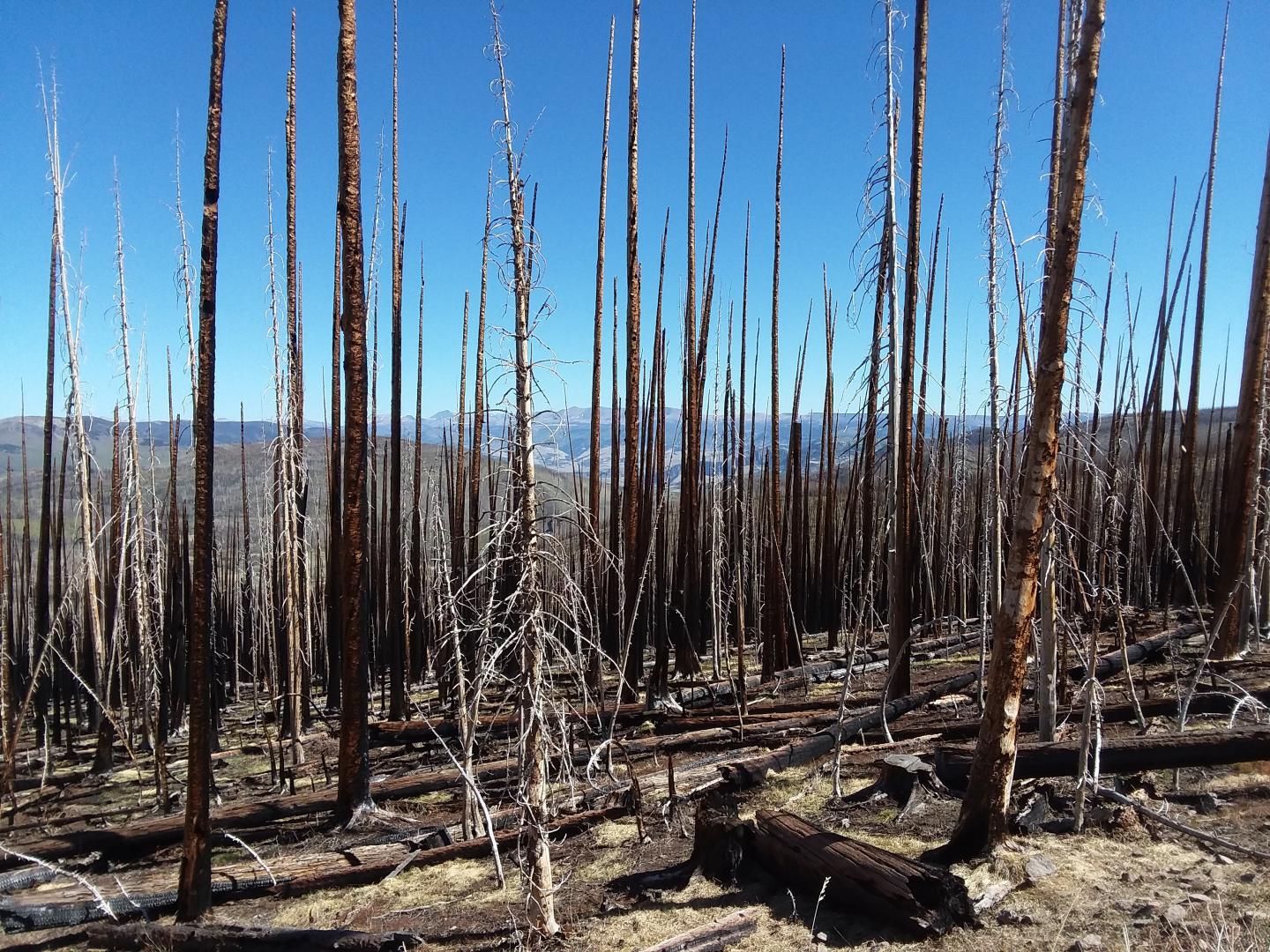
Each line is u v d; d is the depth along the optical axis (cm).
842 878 630
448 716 1531
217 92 715
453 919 763
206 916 807
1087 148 624
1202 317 1830
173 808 1227
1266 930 517
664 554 1936
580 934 664
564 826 970
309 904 847
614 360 1722
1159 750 774
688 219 1589
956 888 583
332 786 1145
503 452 595
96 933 769
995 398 990
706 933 610
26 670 1838
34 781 1510
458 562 1422
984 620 1147
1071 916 579
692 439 1720
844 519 2453
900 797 869
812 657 2056
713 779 1062
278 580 1591
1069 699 1133
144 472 1606
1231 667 1239
